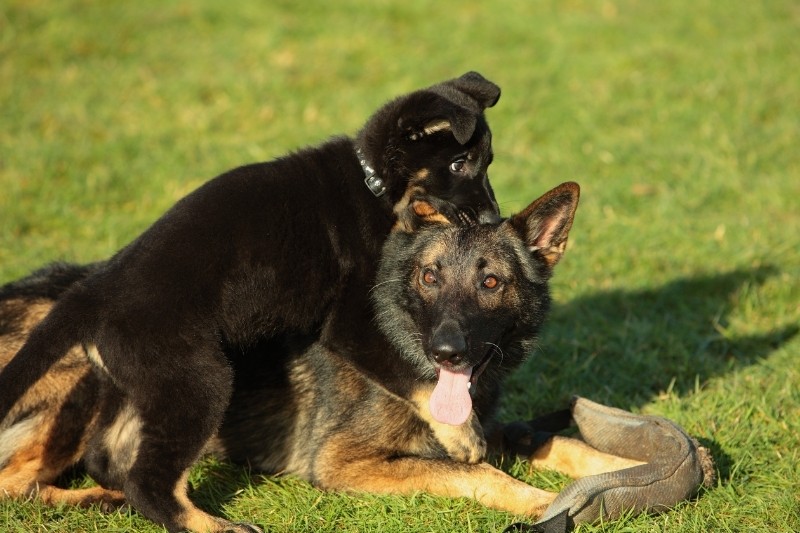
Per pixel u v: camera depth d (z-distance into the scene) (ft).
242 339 29.66
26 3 78.59
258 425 30.94
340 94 69.31
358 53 76.48
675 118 66.69
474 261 29.43
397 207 34.04
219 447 30.83
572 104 68.59
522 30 82.28
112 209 53.16
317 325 31.45
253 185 31.73
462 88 38.55
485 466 28.76
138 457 26.78
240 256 29.81
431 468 28.89
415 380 29.43
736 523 27.37
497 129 64.64
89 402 28.96
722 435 32.14
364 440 29.60
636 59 75.66
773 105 68.18
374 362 29.86
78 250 47.14
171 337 27.61
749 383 36.04
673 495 27.14
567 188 30.14
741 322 42.24
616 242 49.06
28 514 27.20
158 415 26.89
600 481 26.43
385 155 34.42
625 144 62.03
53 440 28.78
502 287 29.73
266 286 30.12
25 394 28.22
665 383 36.78
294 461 31.22
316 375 31.27
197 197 31.17
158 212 52.37
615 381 36.81
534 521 26.86
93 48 74.28
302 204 31.91
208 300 28.76
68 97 66.74
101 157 57.77
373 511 28.04
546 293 31.40
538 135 64.54
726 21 85.25
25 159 55.98
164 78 70.69
